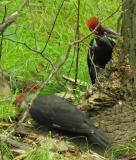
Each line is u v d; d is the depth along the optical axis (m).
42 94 11.26
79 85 12.62
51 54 13.67
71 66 12.70
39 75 12.86
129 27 10.53
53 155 9.78
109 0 15.79
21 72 12.94
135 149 10.46
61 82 12.63
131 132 10.70
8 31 11.22
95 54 12.63
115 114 10.80
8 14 14.34
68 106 10.69
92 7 15.38
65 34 14.55
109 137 10.56
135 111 10.73
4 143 9.78
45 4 15.23
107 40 12.56
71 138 10.58
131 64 10.63
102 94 10.89
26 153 9.85
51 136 10.62
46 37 14.43
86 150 10.44
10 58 13.25
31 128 10.78
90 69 12.64
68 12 15.20
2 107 11.12
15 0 14.72
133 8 10.45
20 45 13.47
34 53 13.34
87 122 10.57
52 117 10.61
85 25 14.86
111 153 10.41
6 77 12.16
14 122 10.92
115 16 15.05
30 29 14.32
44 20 14.84
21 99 10.99
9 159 9.75
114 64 10.77
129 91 10.72
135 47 10.55
